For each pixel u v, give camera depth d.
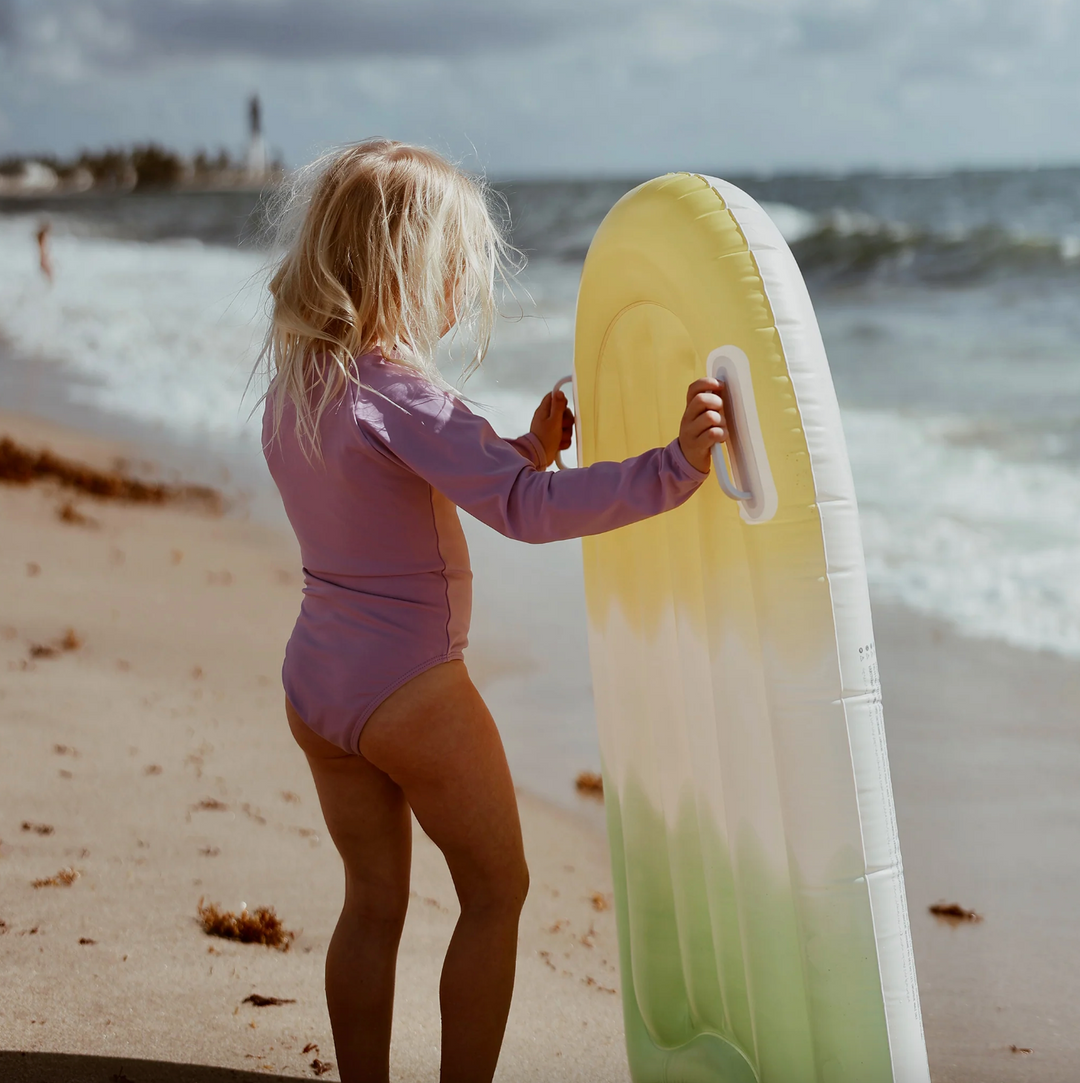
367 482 1.94
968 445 9.62
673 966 2.39
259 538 7.84
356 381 1.96
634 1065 2.47
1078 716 4.68
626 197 2.14
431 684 1.96
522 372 13.23
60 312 20.08
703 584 2.02
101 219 52.16
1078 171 38.50
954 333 15.67
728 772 1.97
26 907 2.98
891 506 8.00
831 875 1.77
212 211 57.88
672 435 2.15
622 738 2.43
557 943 3.23
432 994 2.78
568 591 6.86
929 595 6.30
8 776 3.91
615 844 2.53
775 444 1.74
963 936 3.18
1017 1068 2.54
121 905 3.06
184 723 4.63
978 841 3.73
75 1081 2.16
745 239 1.82
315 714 2.02
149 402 12.70
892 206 33.28
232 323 18.31
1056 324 15.66
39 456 9.30
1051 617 5.87
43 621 5.73
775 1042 1.95
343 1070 2.15
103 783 3.95
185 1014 2.51
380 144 2.12
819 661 1.75
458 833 2.03
